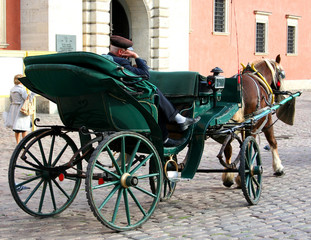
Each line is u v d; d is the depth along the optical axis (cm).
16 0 2186
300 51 3875
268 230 684
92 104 674
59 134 745
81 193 895
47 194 881
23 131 1369
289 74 3781
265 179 1015
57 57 658
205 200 852
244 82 961
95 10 2250
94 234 663
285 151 1374
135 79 683
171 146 760
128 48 724
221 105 863
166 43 2608
